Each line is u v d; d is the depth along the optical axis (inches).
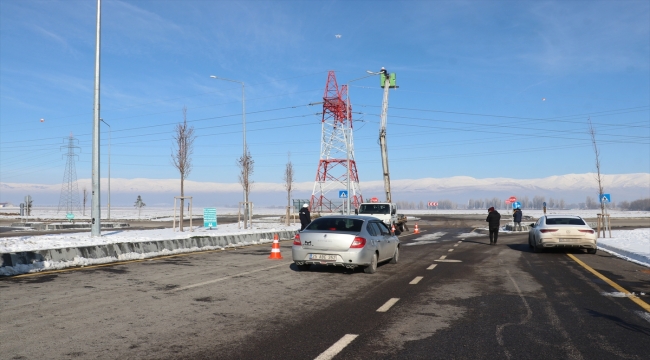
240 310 346.9
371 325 307.0
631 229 1715.1
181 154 1279.5
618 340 276.2
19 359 231.9
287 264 629.0
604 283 488.1
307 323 310.8
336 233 540.1
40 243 775.1
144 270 556.7
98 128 863.7
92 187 864.9
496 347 261.3
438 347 260.4
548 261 703.7
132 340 266.5
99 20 852.6
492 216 1047.0
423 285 469.7
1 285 441.7
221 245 909.2
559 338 279.7
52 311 334.3
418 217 3213.6
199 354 243.8
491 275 545.6
